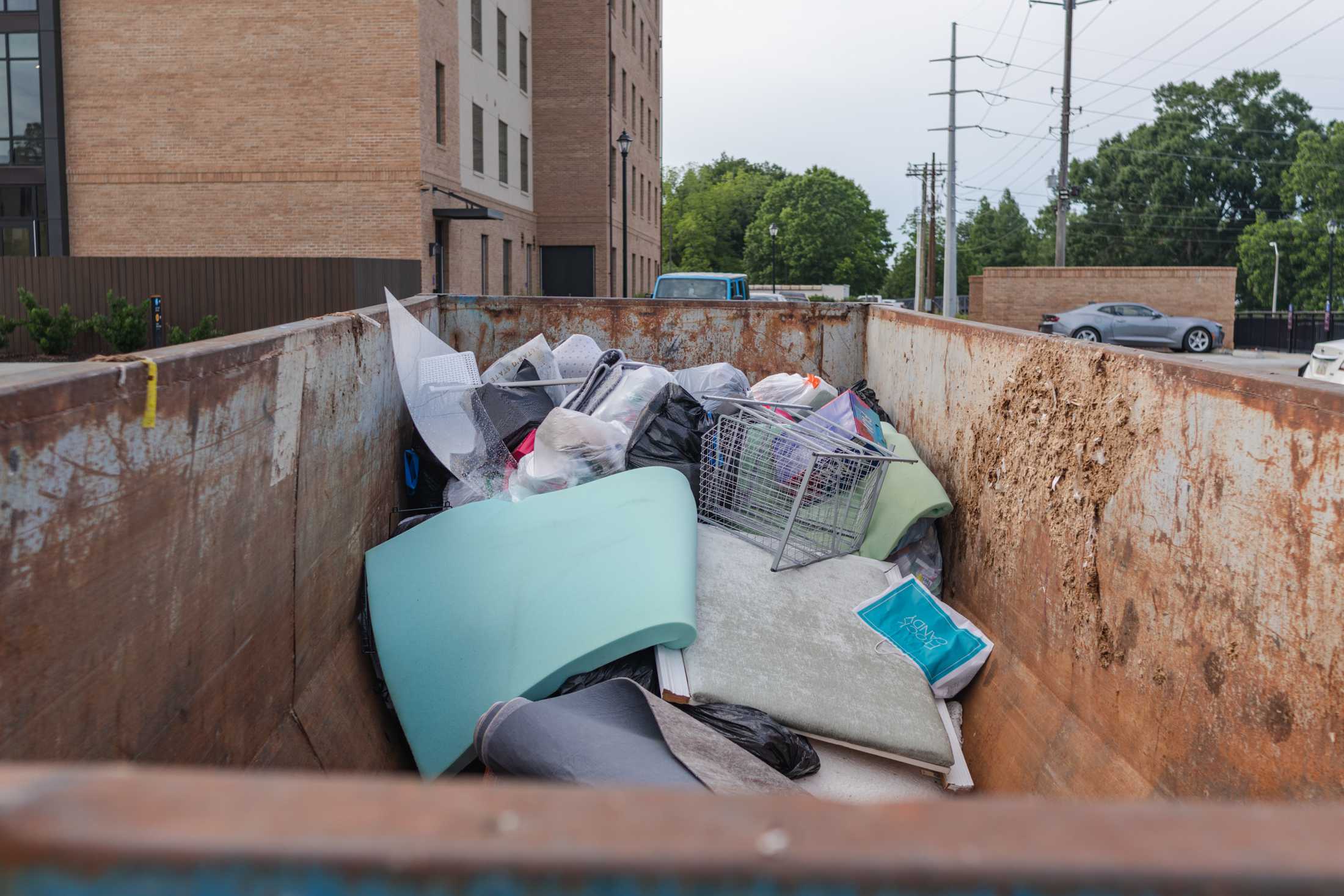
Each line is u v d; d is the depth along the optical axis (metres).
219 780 0.63
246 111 22.78
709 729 2.98
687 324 7.14
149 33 22.77
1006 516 3.94
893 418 6.32
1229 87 84.25
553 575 3.62
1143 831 0.61
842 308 7.23
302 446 3.13
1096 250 85.62
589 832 0.60
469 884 0.58
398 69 22.44
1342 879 0.57
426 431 4.73
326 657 3.39
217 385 2.41
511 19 32.03
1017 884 0.58
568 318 7.04
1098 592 3.04
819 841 0.59
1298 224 76.31
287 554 2.97
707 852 0.58
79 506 1.79
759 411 5.23
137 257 20.61
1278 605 2.17
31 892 0.58
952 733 3.64
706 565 4.10
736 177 140.50
